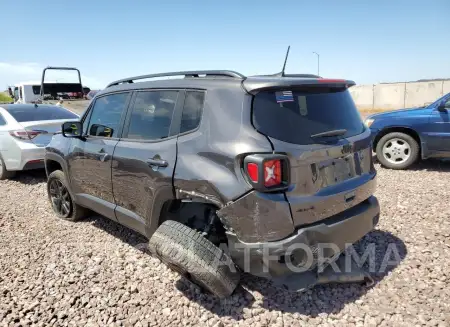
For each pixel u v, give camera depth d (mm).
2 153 7637
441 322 2770
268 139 2658
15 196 6633
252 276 3430
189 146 3041
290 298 3133
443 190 5941
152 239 3002
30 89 17766
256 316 2928
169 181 3121
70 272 3682
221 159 2787
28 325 2898
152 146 3385
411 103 37125
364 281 3279
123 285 3402
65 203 5172
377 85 39000
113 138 3980
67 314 3023
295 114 2826
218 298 3127
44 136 7520
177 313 2994
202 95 3102
